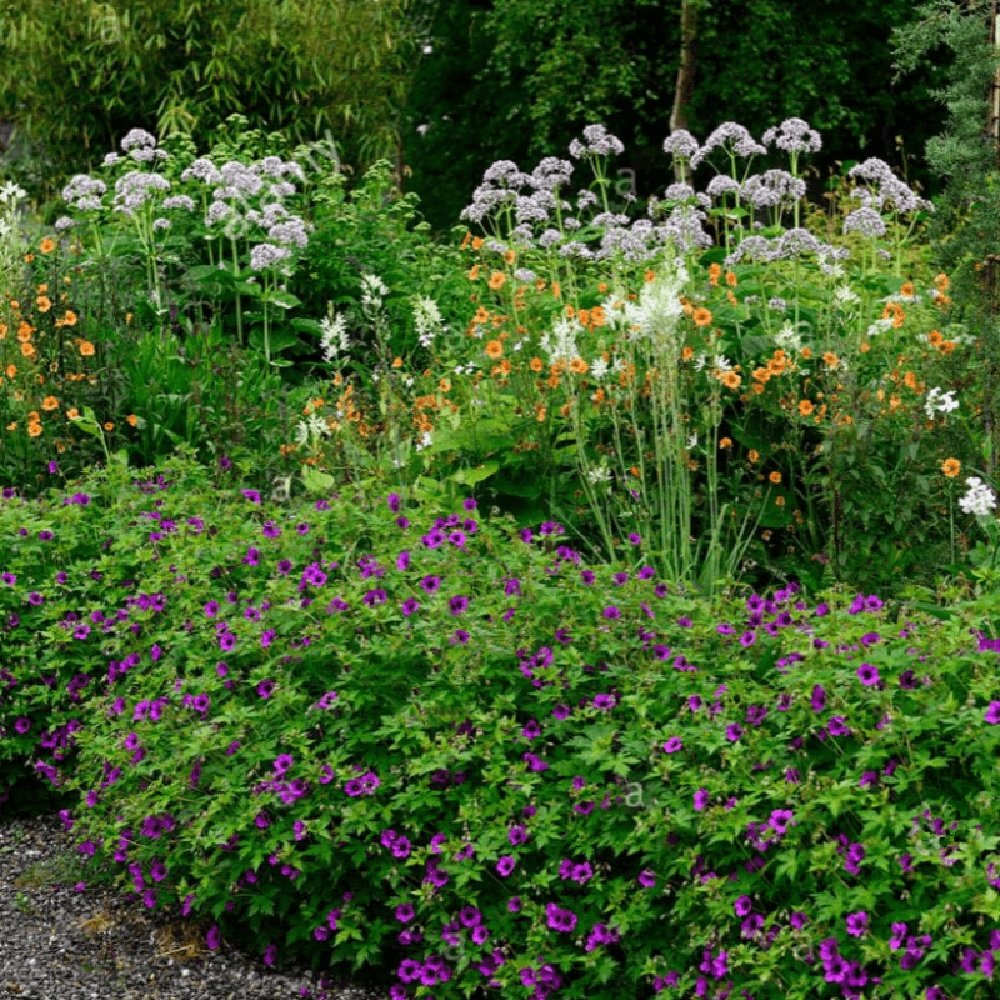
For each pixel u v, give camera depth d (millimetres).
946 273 5652
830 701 3336
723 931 3188
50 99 12625
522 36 16750
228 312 8430
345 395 6227
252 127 12586
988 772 3145
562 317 5562
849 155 16734
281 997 3695
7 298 6922
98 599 4984
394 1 12945
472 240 7355
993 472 5344
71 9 12141
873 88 16484
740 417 5762
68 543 5105
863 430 5305
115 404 6531
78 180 8203
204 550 4738
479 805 3578
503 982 3389
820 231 8977
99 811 4223
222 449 6293
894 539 5375
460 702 3766
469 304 8648
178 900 4074
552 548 5027
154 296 7902
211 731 3865
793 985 3070
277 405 6730
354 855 3635
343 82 12711
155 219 8914
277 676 3943
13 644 4887
